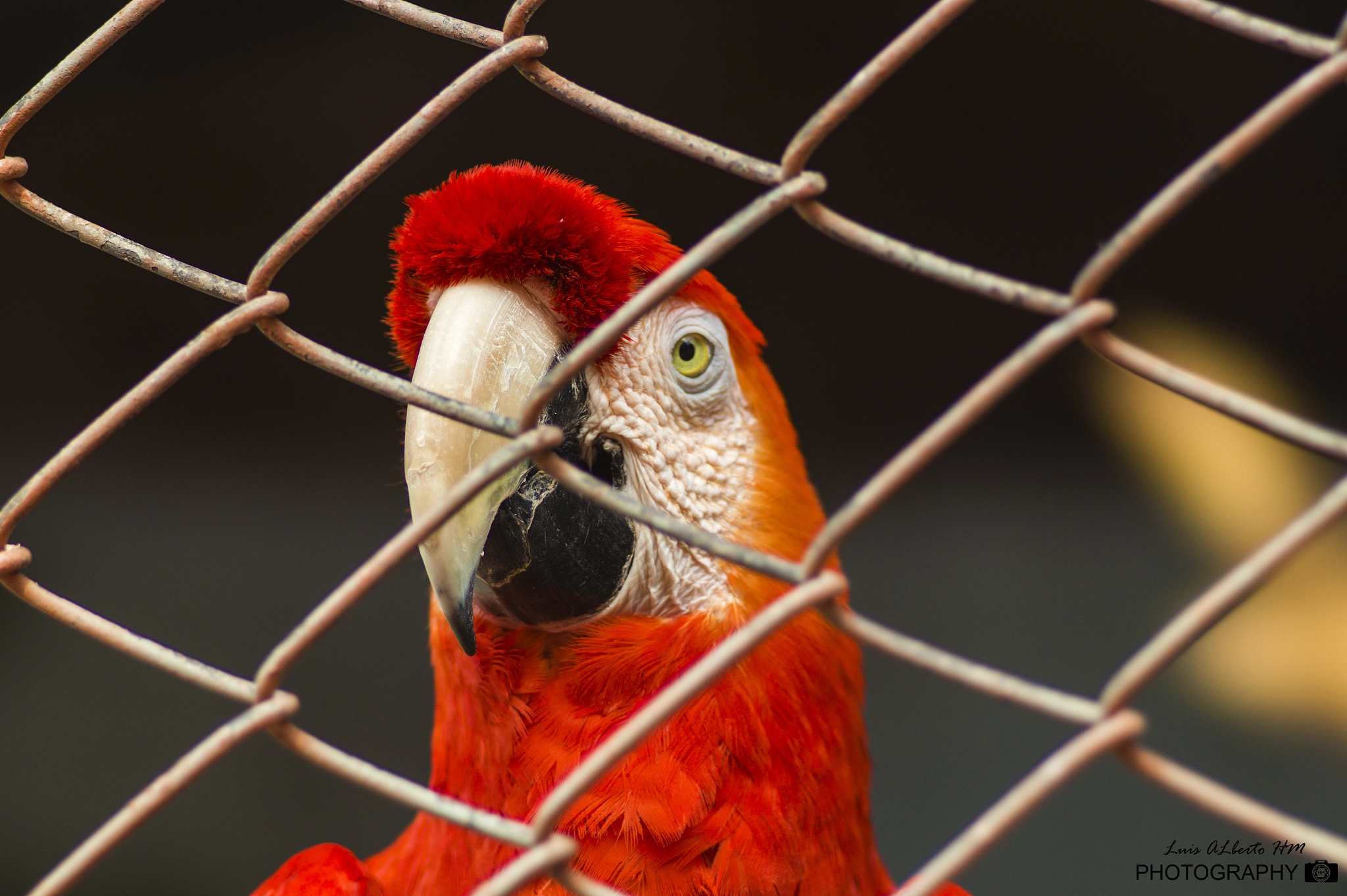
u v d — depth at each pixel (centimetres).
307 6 1049
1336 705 911
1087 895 958
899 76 1116
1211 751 988
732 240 163
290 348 183
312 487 1248
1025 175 1162
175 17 1039
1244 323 1176
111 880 975
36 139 1091
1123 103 1123
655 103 1123
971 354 1241
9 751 1041
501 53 187
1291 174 1134
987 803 1028
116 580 1170
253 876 984
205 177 1131
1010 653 1138
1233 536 1000
